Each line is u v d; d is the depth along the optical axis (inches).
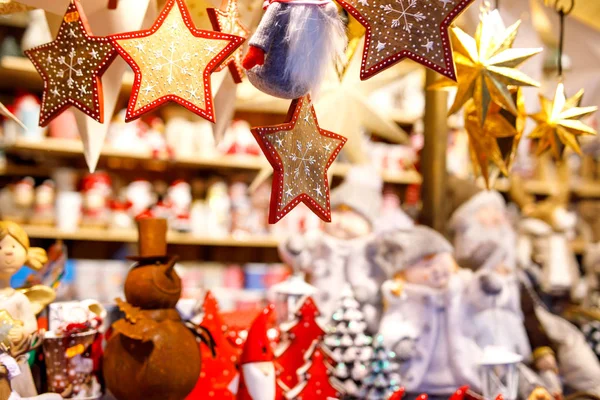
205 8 37.2
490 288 44.0
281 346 40.1
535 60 46.2
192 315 40.9
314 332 39.9
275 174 31.1
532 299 47.9
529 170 101.7
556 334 47.2
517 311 46.0
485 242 46.9
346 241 47.8
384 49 30.8
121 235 82.6
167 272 35.2
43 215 79.1
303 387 39.2
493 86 34.9
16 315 34.6
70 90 31.6
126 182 92.8
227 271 89.1
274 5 30.8
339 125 53.0
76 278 74.9
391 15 31.0
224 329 39.0
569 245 76.6
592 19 48.1
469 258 47.1
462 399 37.0
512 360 40.6
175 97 31.0
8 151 82.3
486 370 41.9
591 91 52.7
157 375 33.9
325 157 33.4
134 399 34.3
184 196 87.5
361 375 40.9
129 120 30.7
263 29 30.7
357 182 50.5
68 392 35.6
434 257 44.3
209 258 97.3
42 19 76.6
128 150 83.3
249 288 88.4
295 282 42.9
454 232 48.6
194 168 96.2
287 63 30.8
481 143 38.9
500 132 38.3
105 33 33.4
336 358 41.1
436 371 43.0
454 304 43.1
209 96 31.2
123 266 78.3
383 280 46.3
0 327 33.0
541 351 45.6
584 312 53.4
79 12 31.4
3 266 35.0
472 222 47.7
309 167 32.6
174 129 87.0
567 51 53.3
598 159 108.7
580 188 106.0
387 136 56.9
